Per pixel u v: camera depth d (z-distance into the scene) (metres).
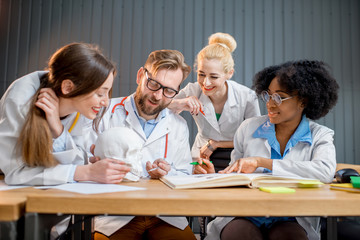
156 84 1.42
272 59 3.55
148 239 1.27
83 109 1.06
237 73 3.53
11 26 3.48
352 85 3.56
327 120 3.51
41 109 1.01
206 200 0.68
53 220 0.71
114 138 1.06
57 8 3.50
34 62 3.46
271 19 3.59
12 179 0.94
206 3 3.56
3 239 0.62
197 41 3.52
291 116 1.34
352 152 3.49
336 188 0.93
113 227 1.20
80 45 1.03
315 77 1.33
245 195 0.76
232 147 2.14
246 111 2.20
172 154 1.57
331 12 3.62
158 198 0.68
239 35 3.56
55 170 0.96
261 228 1.14
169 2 3.54
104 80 1.02
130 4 3.52
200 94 2.21
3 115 1.00
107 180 0.96
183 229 1.24
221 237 1.09
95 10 3.51
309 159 1.35
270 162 1.21
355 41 3.60
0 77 3.43
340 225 1.20
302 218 1.15
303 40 3.58
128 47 3.49
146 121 1.56
